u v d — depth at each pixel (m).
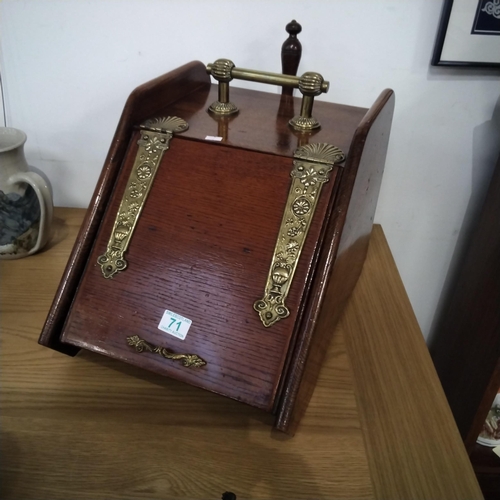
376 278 0.83
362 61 0.80
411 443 0.56
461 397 0.95
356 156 0.53
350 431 0.57
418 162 0.90
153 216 0.59
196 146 0.60
